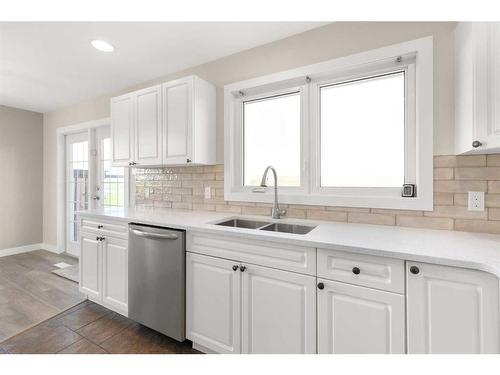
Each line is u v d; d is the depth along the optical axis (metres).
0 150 3.58
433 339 1.01
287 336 1.30
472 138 1.16
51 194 3.88
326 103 1.89
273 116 2.12
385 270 1.09
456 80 1.37
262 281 1.37
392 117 1.68
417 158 1.51
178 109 2.10
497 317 0.92
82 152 3.58
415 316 1.04
